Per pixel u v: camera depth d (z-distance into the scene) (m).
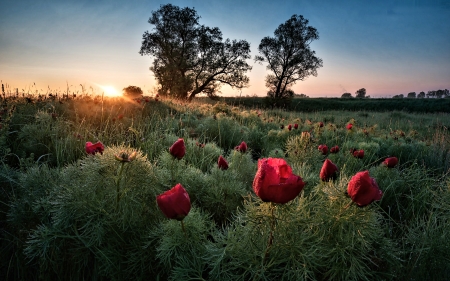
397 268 1.84
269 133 6.21
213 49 37.62
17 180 2.67
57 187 2.05
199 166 3.68
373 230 1.64
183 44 38.09
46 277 1.88
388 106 42.69
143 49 38.41
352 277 1.56
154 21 37.78
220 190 2.38
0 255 2.11
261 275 1.53
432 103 42.28
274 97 38.38
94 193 1.90
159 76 36.72
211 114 9.10
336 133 6.91
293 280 1.57
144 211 2.05
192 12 37.69
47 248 1.88
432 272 1.96
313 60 43.88
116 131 4.82
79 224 1.98
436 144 5.71
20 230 2.13
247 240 1.65
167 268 1.84
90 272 1.99
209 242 1.78
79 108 6.58
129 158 1.79
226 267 1.68
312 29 43.44
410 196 3.05
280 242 1.60
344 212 1.61
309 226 1.64
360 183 1.43
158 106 8.61
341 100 53.19
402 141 6.57
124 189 1.88
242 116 9.31
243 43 38.00
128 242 1.99
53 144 3.99
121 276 1.84
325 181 1.84
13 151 3.96
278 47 43.81
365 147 5.43
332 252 1.64
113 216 1.89
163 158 2.55
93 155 2.10
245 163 3.18
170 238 1.73
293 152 3.70
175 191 1.57
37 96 7.26
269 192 1.27
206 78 39.00
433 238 2.01
